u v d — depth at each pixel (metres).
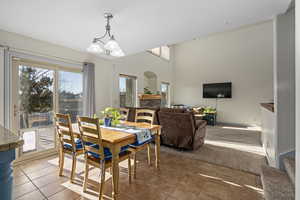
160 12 1.95
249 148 3.45
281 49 2.06
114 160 1.73
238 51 6.43
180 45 7.90
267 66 5.90
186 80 7.71
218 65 6.87
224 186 2.02
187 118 3.10
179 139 3.29
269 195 1.54
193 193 1.88
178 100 7.95
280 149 2.08
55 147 3.19
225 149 3.39
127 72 4.98
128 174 2.24
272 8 1.88
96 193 1.87
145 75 6.71
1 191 0.82
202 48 7.28
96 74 3.96
